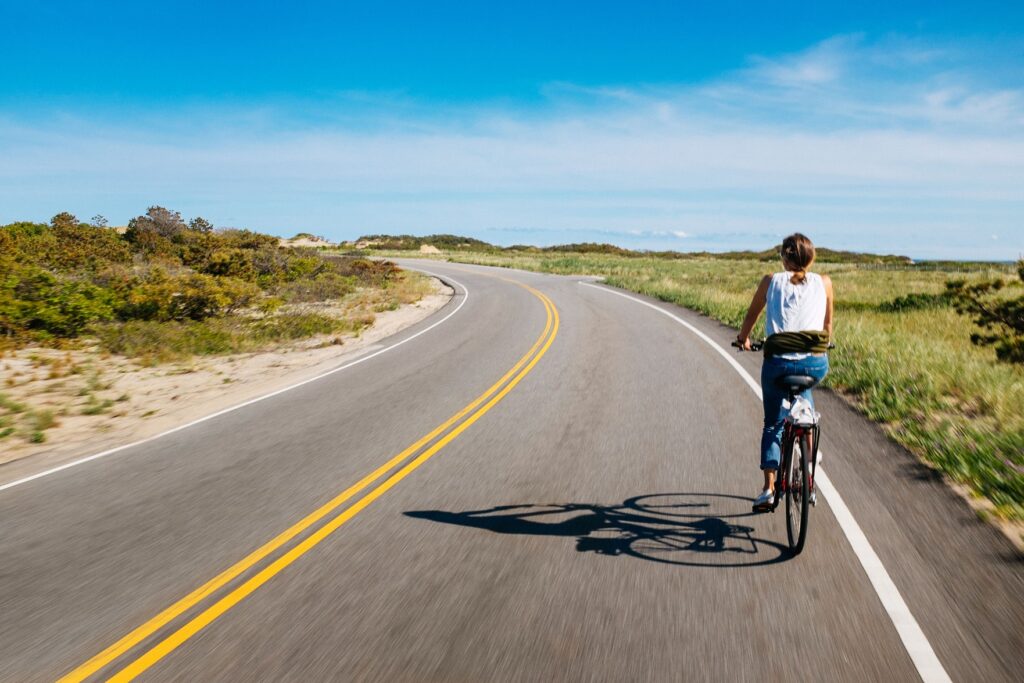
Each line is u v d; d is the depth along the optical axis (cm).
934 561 381
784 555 397
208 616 351
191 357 1369
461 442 687
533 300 2486
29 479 624
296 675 293
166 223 4200
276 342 1588
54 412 912
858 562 382
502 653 304
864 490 497
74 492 578
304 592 374
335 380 1101
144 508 530
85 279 1859
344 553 426
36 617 357
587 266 4856
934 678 277
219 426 812
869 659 291
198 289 1788
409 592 369
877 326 1447
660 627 321
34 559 437
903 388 798
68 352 1371
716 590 357
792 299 414
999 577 360
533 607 345
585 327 1645
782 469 433
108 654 317
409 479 574
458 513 490
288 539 453
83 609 364
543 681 282
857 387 853
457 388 981
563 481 552
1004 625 313
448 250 9450
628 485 536
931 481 511
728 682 278
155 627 341
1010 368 959
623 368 1073
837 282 3033
